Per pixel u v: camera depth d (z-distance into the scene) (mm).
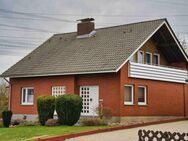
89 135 19500
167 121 26938
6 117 26766
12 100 33250
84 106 28172
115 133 20156
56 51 33219
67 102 23219
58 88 29859
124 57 26312
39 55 34000
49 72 29703
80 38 33500
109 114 25891
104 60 27188
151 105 28969
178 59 32656
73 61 29500
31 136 18578
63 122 23484
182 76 32188
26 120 28625
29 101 32250
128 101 27375
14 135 18969
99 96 27359
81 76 28531
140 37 28266
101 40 31047
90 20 33281
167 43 31281
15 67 33562
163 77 30016
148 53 30578
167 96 30750
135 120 27328
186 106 33000
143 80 28469
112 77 26828
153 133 13820
